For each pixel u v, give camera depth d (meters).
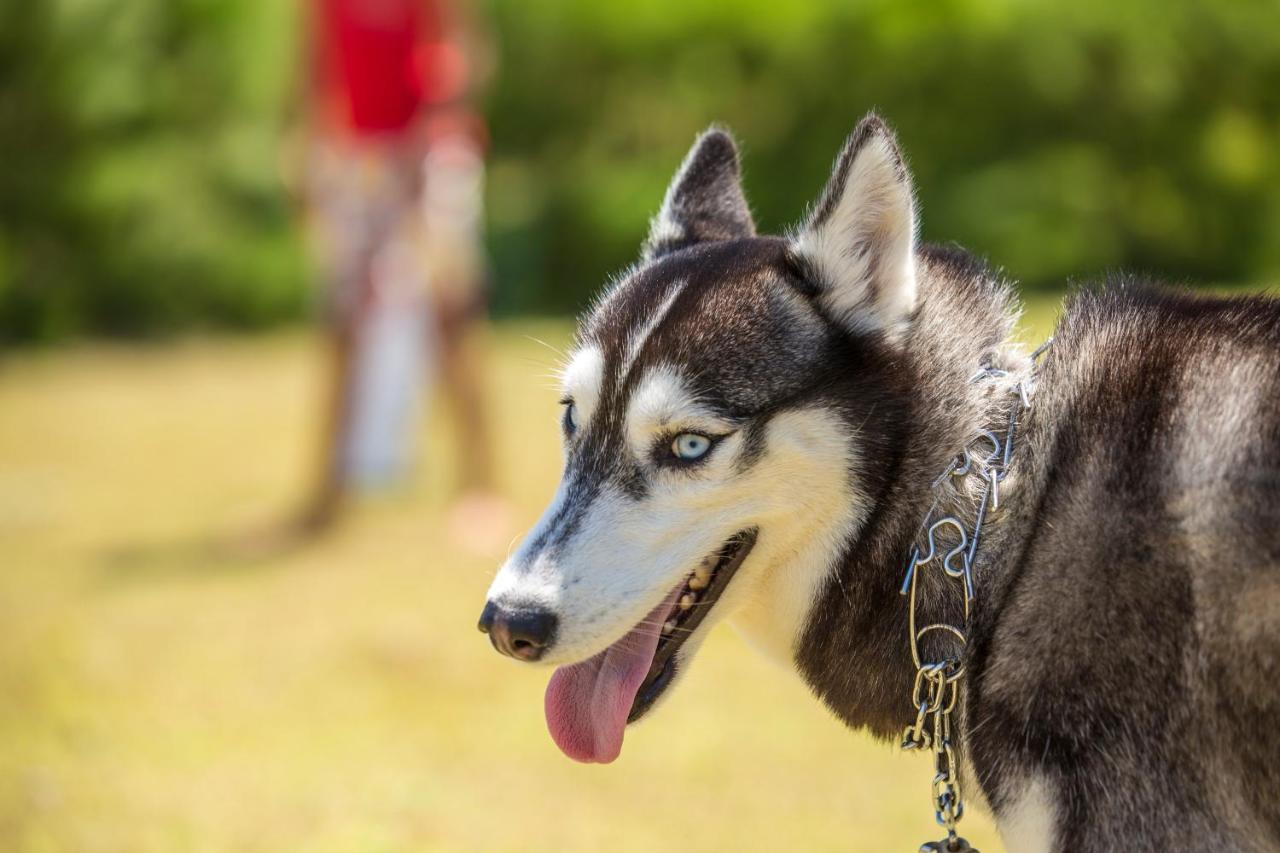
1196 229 20.28
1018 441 3.66
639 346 3.76
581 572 3.62
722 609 3.85
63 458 13.12
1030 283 19.55
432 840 5.55
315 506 9.86
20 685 7.24
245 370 18.41
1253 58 19.86
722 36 21.50
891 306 3.75
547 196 22.17
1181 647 3.24
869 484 3.72
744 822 5.66
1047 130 20.28
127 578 9.09
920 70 20.36
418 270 9.72
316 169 9.84
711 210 4.52
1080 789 3.29
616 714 3.75
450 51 9.69
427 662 7.51
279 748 6.50
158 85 21.39
